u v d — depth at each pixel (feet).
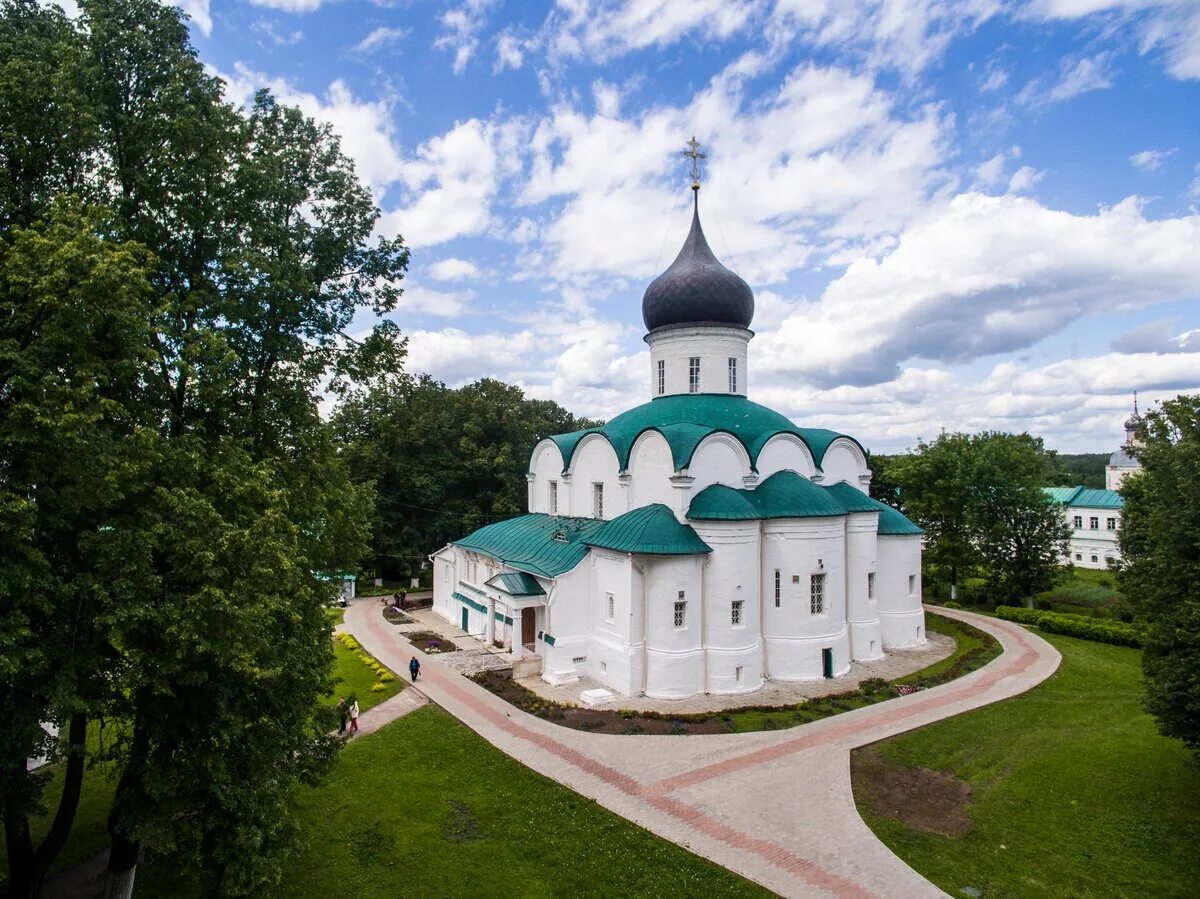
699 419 131.95
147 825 46.68
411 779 79.92
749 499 120.47
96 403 44.27
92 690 45.68
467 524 221.25
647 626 110.11
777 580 117.80
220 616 45.06
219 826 50.49
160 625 44.57
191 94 56.08
